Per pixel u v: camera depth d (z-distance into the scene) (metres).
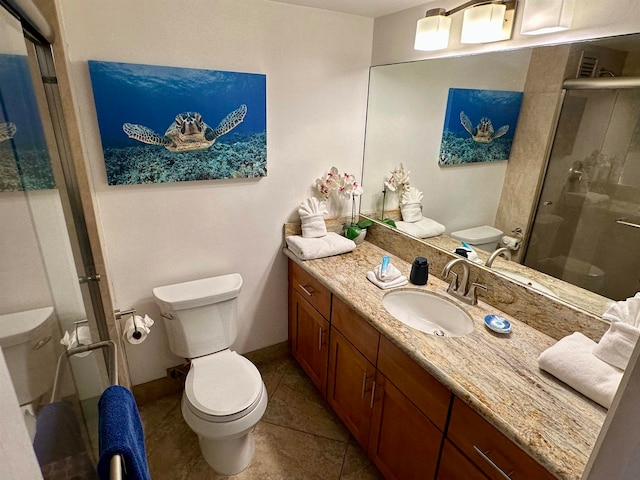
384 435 1.55
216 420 1.51
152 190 1.75
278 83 1.89
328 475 1.71
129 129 1.60
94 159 1.60
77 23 1.43
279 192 2.09
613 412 0.52
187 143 1.74
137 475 0.82
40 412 0.74
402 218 2.15
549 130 1.38
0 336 0.61
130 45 1.53
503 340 1.36
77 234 1.40
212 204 1.92
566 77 1.29
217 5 1.65
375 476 1.71
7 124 0.79
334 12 1.92
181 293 1.84
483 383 1.12
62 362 0.97
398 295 1.75
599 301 1.29
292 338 2.39
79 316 1.22
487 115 1.57
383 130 2.13
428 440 1.29
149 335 1.99
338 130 2.16
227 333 1.95
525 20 1.29
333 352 1.87
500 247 1.61
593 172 1.26
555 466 0.86
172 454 1.79
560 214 1.38
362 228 2.34
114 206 1.70
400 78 1.96
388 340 1.42
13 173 0.80
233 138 1.84
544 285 1.45
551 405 1.04
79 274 1.34
